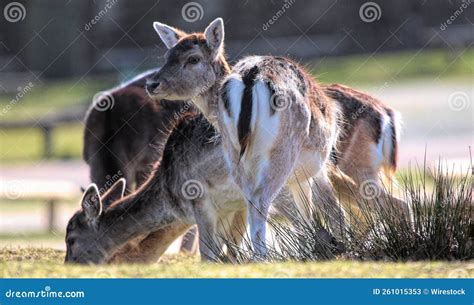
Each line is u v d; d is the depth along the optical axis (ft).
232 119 46.16
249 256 47.44
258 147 46.09
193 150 52.37
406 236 47.09
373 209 50.14
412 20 185.16
